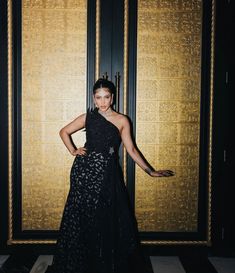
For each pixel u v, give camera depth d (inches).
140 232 124.8
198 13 121.6
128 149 108.0
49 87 122.5
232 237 125.3
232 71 122.4
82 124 110.6
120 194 105.7
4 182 124.4
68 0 121.0
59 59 122.0
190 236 125.3
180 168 124.4
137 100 123.3
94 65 121.7
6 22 120.6
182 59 122.4
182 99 123.3
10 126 121.9
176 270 114.4
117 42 121.7
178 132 124.0
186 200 124.9
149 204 125.0
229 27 121.6
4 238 125.0
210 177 123.6
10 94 121.2
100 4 120.6
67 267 103.8
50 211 124.7
